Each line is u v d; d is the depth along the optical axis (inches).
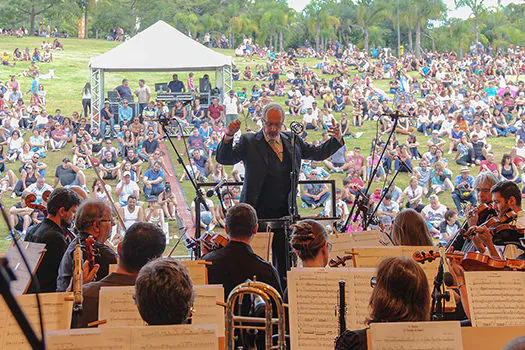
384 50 2156.7
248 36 3043.8
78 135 898.1
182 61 893.2
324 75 1790.1
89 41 2536.9
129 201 564.7
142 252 144.3
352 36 3294.8
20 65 1766.7
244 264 168.7
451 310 136.3
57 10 3171.8
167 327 102.6
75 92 1499.8
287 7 3041.3
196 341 102.3
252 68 1876.2
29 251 151.4
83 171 800.9
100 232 181.9
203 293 127.3
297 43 3213.6
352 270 132.3
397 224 186.2
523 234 174.2
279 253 260.8
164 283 112.1
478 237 168.9
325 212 602.9
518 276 122.4
